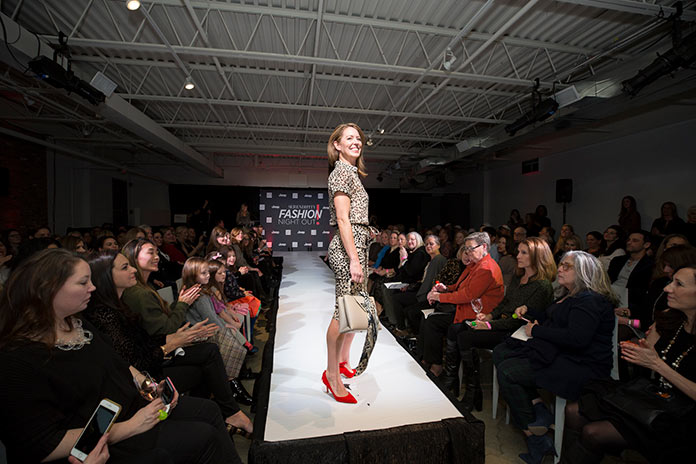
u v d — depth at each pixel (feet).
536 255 7.80
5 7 11.74
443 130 28.14
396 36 13.73
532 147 26.45
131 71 17.28
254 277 15.61
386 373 6.70
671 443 4.33
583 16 12.18
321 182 42.06
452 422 4.91
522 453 6.19
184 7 11.67
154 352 5.41
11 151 22.99
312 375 6.59
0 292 3.38
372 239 5.51
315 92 20.27
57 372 3.33
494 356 7.00
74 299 3.48
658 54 11.73
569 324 5.84
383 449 4.58
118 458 3.69
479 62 15.72
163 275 15.16
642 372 7.60
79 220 29.91
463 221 40.83
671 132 20.11
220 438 4.49
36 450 3.07
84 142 28.53
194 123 24.70
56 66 12.10
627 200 21.29
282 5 11.84
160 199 39.93
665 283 8.09
